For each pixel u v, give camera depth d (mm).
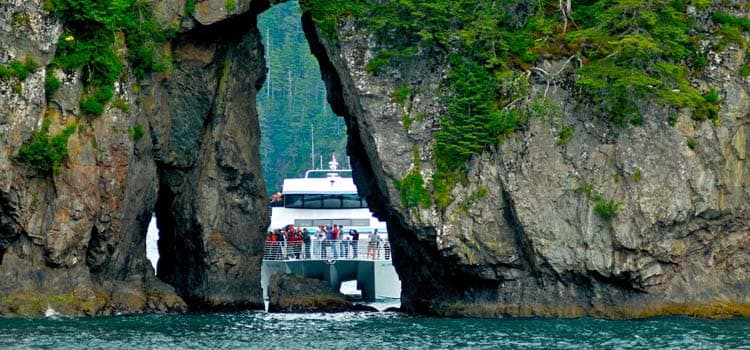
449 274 92938
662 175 88688
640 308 88250
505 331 80000
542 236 89062
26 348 68312
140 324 81938
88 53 86625
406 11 92938
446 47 92625
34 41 84562
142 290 93812
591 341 74375
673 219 88250
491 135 90750
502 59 91750
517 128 90562
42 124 84750
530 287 90250
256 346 72125
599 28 90750
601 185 89000
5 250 84375
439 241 90688
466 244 90500
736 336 76438
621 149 89125
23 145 83812
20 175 83562
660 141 89125
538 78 91250
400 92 92562
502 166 90250
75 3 85500
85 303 86062
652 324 83312
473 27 91500
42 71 84562
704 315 87562
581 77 89625
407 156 91938
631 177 88750
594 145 89625
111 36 87938
